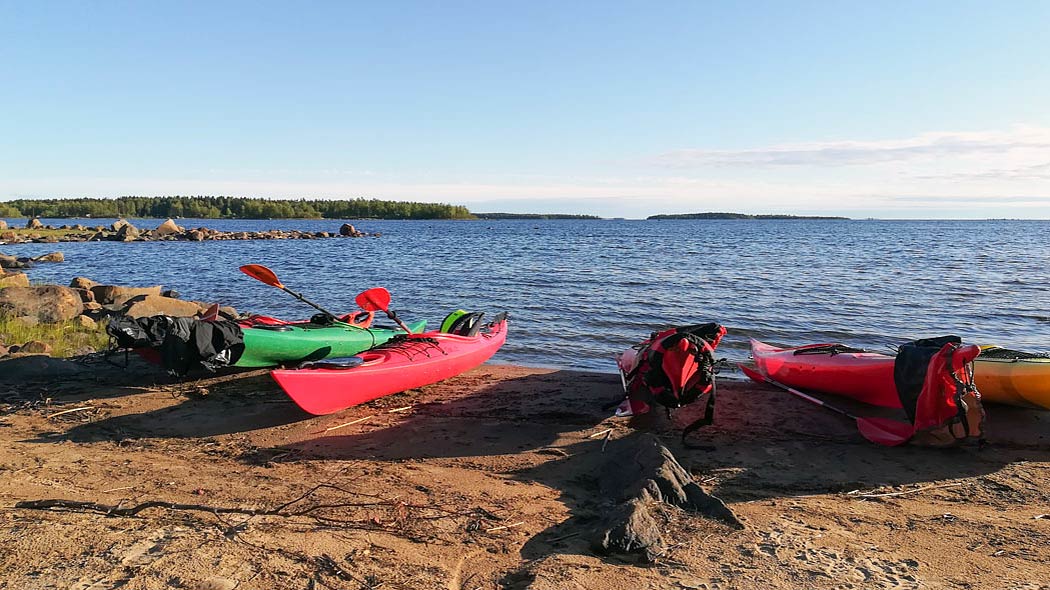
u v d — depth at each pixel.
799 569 3.51
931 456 5.80
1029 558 3.75
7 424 6.50
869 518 4.39
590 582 3.31
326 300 18.75
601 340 12.72
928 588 3.34
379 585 3.24
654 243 54.19
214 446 5.95
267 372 8.81
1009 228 133.00
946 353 5.67
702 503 4.34
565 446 6.00
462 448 5.95
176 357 7.34
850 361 7.42
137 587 3.10
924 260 33.34
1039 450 5.93
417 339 8.34
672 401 6.21
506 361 10.91
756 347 9.31
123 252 43.16
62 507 4.25
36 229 69.50
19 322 11.78
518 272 26.11
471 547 3.78
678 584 3.32
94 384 8.12
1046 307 17.00
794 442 6.20
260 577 3.26
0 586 3.08
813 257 35.56
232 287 22.16
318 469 5.32
